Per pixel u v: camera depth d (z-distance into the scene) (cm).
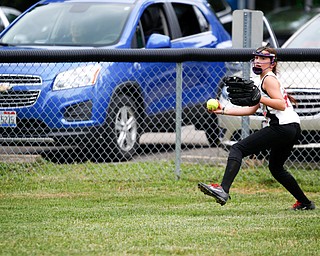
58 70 2986
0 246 1897
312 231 2067
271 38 3612
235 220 2211
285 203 2505
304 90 2889
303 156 2953
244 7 6631
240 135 3011
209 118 3316
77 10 3359
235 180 2828
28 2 5156
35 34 3306
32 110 2961
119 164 2962
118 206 2450
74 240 1956
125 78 3077
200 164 3033
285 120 2241
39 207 2423
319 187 2759
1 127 2972
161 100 3222
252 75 2766
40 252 1844
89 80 2988
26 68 2983
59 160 3089
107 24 3278
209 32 3584
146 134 3734
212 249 1878
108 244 1917
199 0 3644
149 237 1991
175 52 2734
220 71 3328
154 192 2677
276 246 1912
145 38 3312
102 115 3006
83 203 2494
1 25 3784
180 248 1880
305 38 3378
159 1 3425
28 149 3031
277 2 7450
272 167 2355
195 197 2592
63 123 2961
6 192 2666
